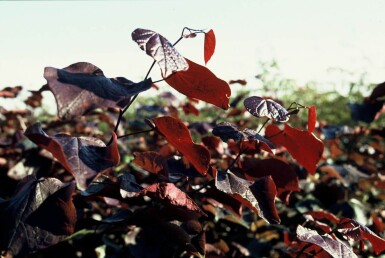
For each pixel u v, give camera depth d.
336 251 0.67
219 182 0.68
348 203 1.18
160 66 0.59
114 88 0.60
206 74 0.64
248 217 1.04
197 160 0.66
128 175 0.69
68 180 1.07
